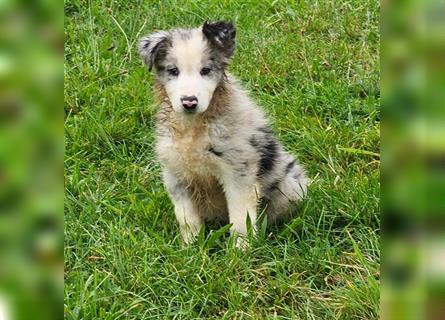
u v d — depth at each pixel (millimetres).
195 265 1724
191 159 1850
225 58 1864
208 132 1834
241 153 1843
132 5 2648
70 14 2598
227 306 1677
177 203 1885
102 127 2125
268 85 2348
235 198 1854
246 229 1832
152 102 2152
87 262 1759
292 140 2115
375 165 2010
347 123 2182
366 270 1656
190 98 1781
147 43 1883
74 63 2393
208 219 1962
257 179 1868
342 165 2031
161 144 1881
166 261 1744
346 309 1621
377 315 1589
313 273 1731
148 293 1692
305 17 2637
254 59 2420
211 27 1856
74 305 1630
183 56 1833
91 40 2447
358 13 2629
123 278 1709
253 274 1722
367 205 1849
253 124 1884
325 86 2307
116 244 1777
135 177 2021
